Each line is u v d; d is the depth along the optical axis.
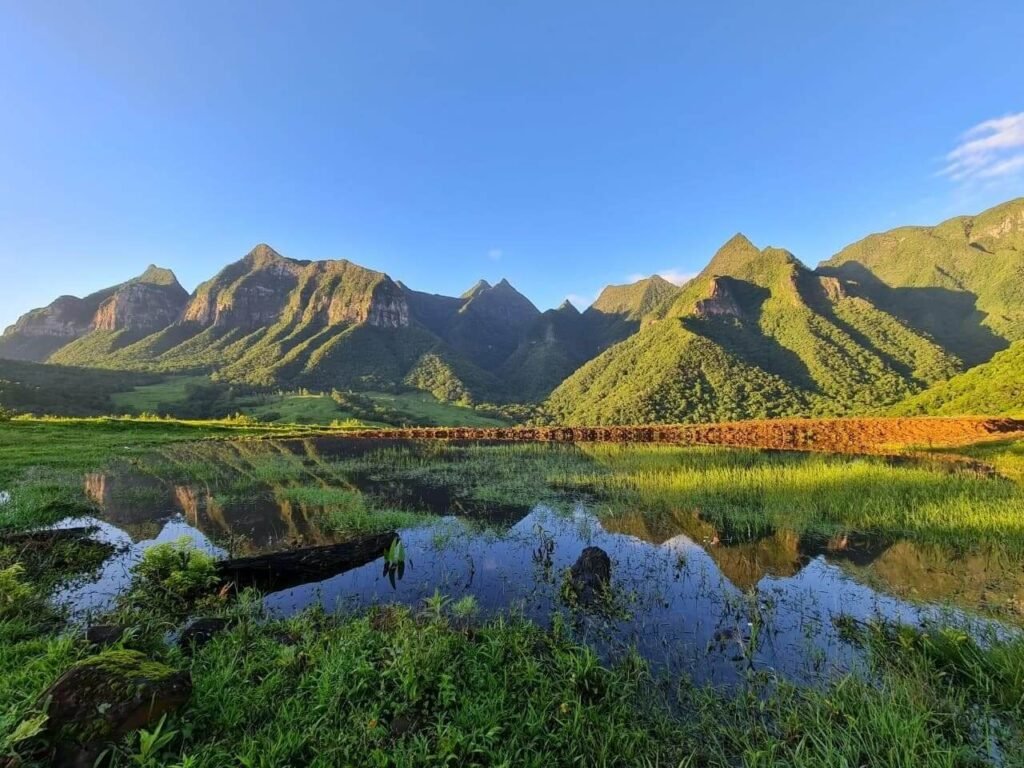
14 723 4.24
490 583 11.00
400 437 59.59
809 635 8.47
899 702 5.95
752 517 16.72
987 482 20.53
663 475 24.84
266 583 10.79
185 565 10.20
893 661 7.42
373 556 12.51
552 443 50.53
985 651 7.09
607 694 6.21
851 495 18.81
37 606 8.53
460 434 60.81
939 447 36.66
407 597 10.15
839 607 9.71
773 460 30.48
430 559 12.73
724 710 6.22
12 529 14.43
